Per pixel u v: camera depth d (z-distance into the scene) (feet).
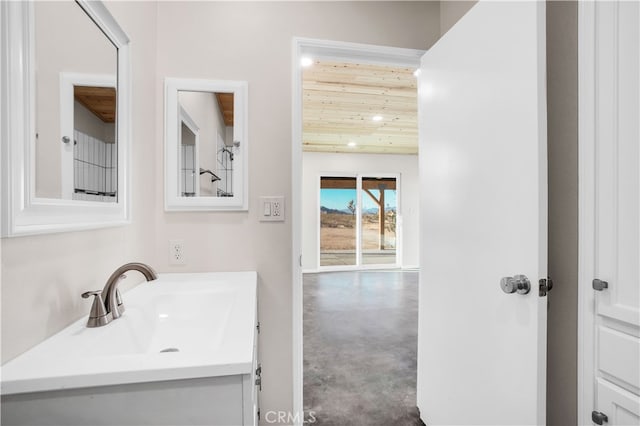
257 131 4.95
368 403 6.05
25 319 2.11
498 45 3.64
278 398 5.02
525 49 3.26
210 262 4.84
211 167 4.84
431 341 5.11
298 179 5.04
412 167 21.20
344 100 10.71
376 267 20.89
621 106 2.81
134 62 3.89
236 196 4.84
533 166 3.17
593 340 3.07
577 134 3.26
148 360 1.89
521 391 3.31
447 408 4.66
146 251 4.33
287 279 5.04
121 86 3.50
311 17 5.13
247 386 1.88
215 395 1.86
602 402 2.98
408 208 21.20
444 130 4.73
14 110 1.97
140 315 3.09
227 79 4.87
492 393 3.74
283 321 5.03
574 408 3.29
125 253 3.67
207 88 4.78
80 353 2.13
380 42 5.37
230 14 4.90
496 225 3.68
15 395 1.75
